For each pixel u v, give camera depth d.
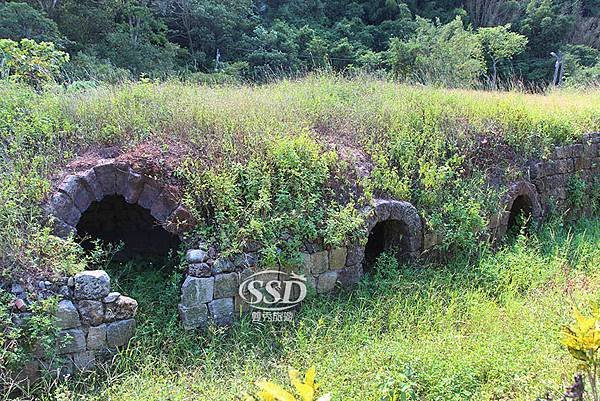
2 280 4.25
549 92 13.01
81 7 19.06
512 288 5.55
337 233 5.38
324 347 4.43
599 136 8.54
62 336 4.19
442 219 6.29
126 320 4.47
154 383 4.06
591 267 6.04
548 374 3.85
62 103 6.29
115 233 6.74
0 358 3.87
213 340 4.59
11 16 15.16
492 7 30.17
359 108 7.58
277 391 1.66
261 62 21.67
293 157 5.59
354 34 25.92
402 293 5.39
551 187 7.77
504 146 7.45
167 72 15.68
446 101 8.37
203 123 6.19
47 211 4.81
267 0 27.23
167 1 22.14
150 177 5.17
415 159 6.58
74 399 3.90
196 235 5.04
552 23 28.91
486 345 4.30
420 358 4.09
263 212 5.24
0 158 5.21
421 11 29.77
